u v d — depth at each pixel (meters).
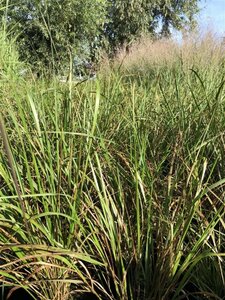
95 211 1.10
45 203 1.04
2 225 0.97
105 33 13.05
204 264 1.08
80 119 1.46
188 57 4.57
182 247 1.11
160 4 13.84
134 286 1.10
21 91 1.64
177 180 1.15
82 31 6.29
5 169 1.16
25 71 2.68
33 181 1.15
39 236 1.05
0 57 2.39
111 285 1.13
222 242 1.18
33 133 1.27
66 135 1.30
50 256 0.93
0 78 1.86
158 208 1.13
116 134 1.63
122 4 12.80
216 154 1.41
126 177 1.30
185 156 1.34
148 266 1.07
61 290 1.06
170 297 1.08
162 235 1.07
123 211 1.15
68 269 0.93
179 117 1.70
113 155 1.42
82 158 1.27
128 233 1.16
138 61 5.94
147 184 1.21
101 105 1.83
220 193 1.19
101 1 7.05
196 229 1.22
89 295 1.12
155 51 6.33
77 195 1.07
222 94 1.91
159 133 1.66
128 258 1.11
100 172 1.08
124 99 2.00
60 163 1.09
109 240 1.12
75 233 1.04
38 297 1.12
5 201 1.10
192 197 1.08
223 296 1.03
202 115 1.58
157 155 1.48
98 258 1.08
